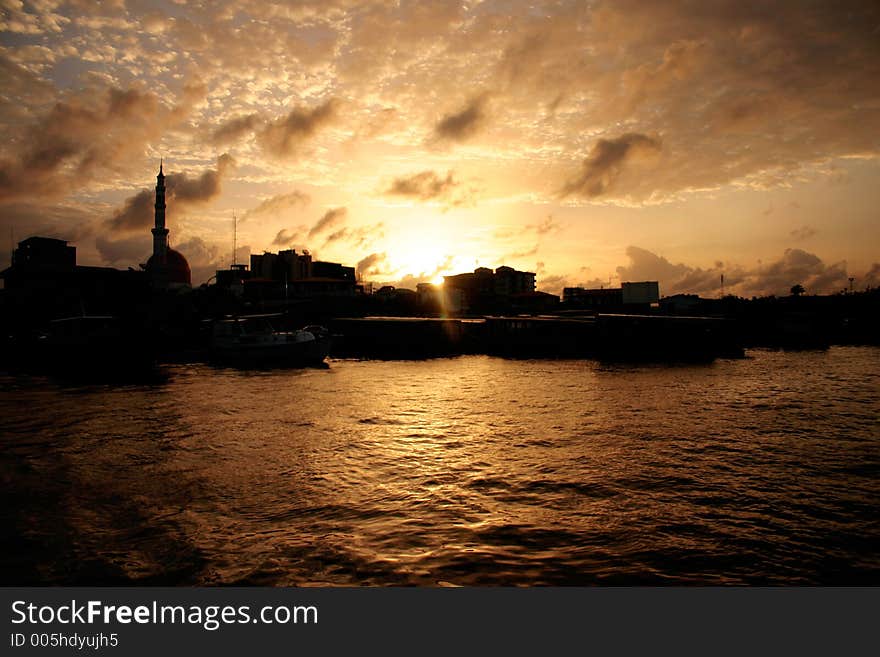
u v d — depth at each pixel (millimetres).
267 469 13102
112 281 58812
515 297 100688
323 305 77000
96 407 22234
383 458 14164
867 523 9875
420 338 55188
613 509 10461
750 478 12531
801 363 44062
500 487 11773
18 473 12797
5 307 53281
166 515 10102
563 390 27969
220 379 32781
